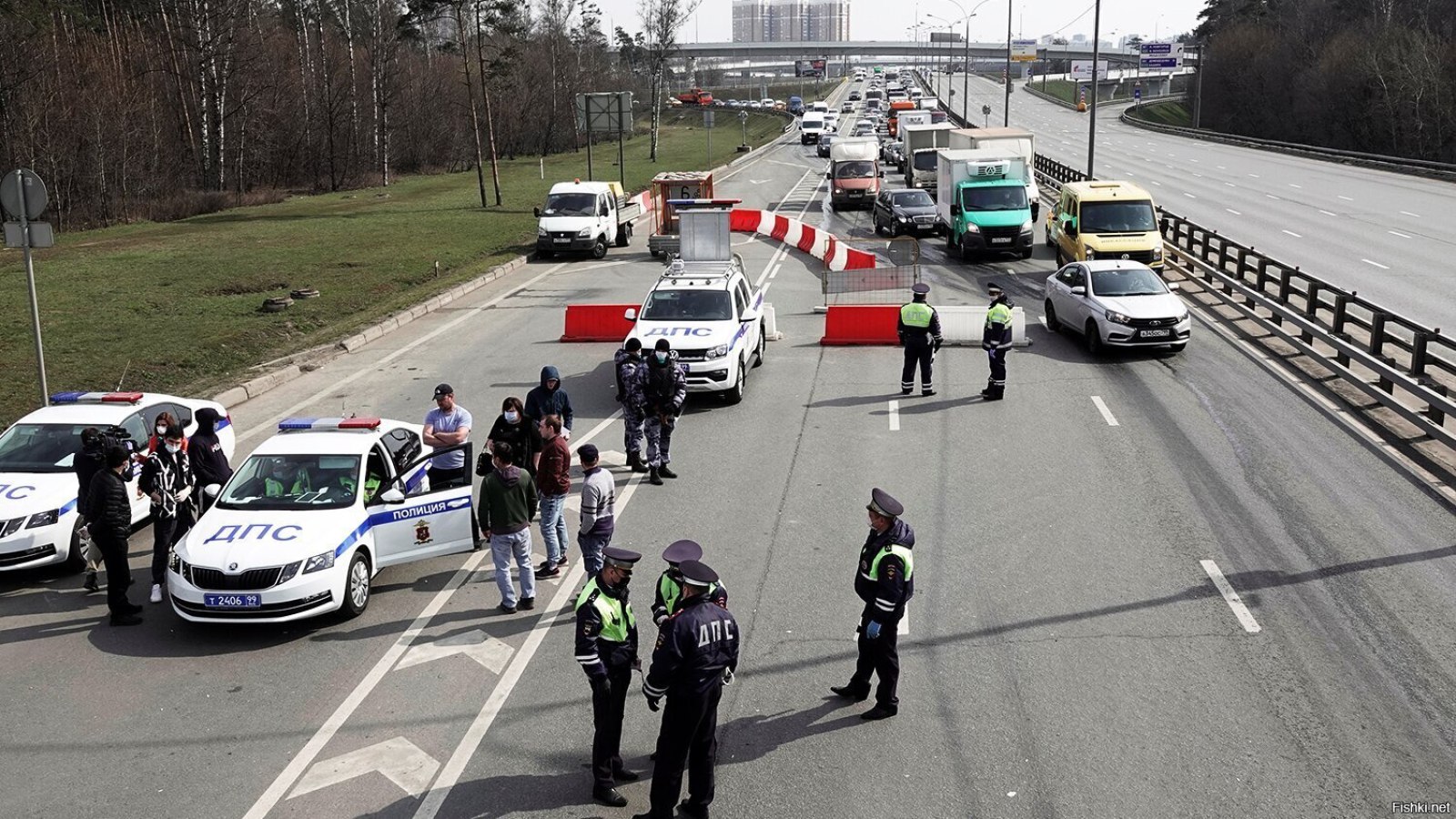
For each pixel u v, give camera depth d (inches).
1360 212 1606.8
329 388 759.1
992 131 1592.0
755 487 546.3
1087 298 834.8
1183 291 1071.0
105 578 455.8
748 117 5398.6
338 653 379.2
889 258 1161.4
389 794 293.7
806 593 417.4
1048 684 344.8
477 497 533.0
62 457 482.3
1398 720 319.0
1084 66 7460.6
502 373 796.0
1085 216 1130.0
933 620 393.1
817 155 3233.3
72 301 1011.3
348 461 435.8
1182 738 311.9
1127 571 431.8
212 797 293.6
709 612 272.4
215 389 728.3
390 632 396.2
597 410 697.6
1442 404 560.7
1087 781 292.4
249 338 882.8
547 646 382.0
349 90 2664.9
